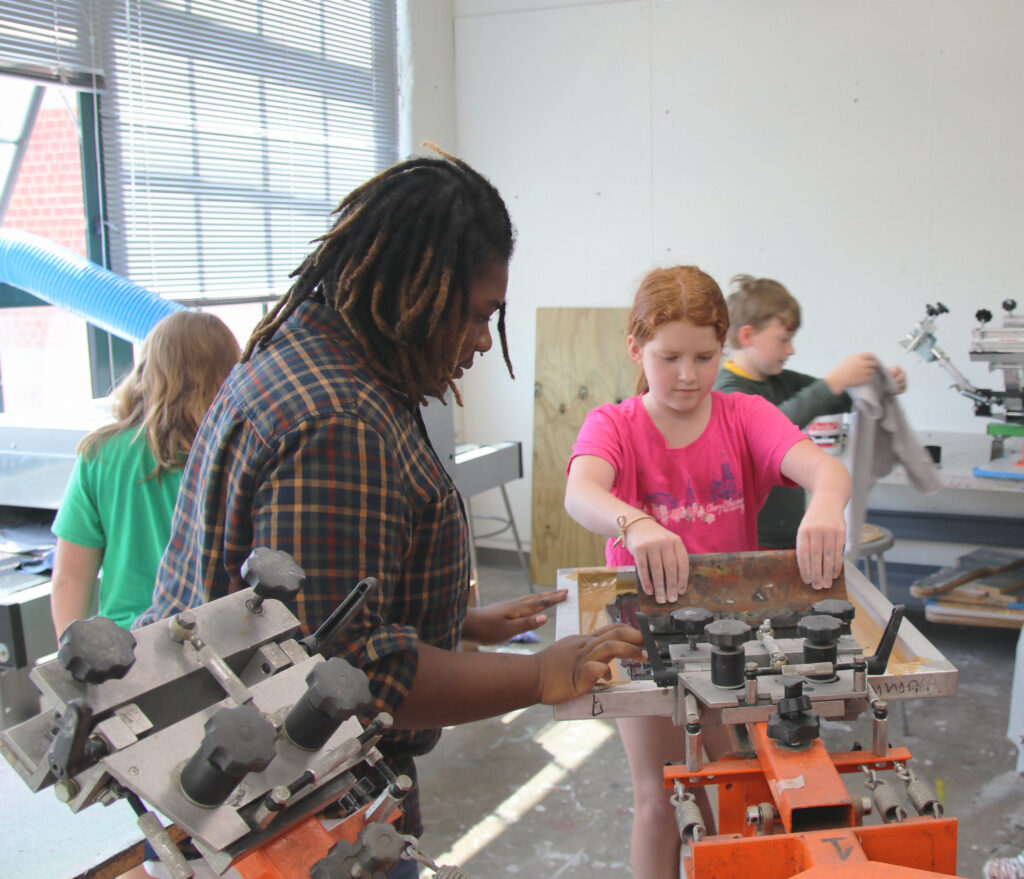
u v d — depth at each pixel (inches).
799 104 139.9
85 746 23.4
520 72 154.0
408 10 148.6
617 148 150.7
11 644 67.5
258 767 21.8
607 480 56.3
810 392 69.7
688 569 45.1
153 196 112.9
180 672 25.8
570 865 85.0
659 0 144.6
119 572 67.6
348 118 142.5
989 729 107.7
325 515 32.2
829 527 46.0
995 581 119.0
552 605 52.7
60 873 38.8
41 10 97.3
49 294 92.7
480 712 38.3
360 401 33.9
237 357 69.3
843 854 29.4
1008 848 85.7
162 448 65.2
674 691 38.5
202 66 117.2
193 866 30.1
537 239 157.5
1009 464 116.3
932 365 138.6
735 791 35.6
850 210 139.7
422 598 38.3
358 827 26.5
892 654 45.1
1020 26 128.1
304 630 31.5
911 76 134.0
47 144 108.3
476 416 165.9
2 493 88.7
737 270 146.9
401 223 35.1
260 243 129.3
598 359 153.1
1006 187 132.1
